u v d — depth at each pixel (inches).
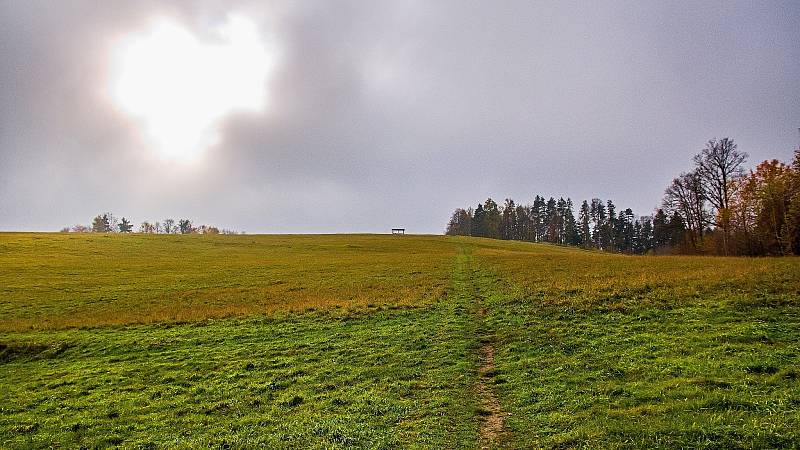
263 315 1413.6
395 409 708.7
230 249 3853.3
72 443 692.1
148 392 877.8
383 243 4421.8
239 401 804.0
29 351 1183.6
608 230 7598.4
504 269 2098.9
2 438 722.2
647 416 578.9
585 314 1152.8
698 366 735.7
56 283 2097.7
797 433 487.5
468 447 577.3
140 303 1684.3
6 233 4178.2
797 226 2721.5
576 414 624.4
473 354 951.6
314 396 797.9
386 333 1144.2
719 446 488.1
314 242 4453.7
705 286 1269.7
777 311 1005.2
